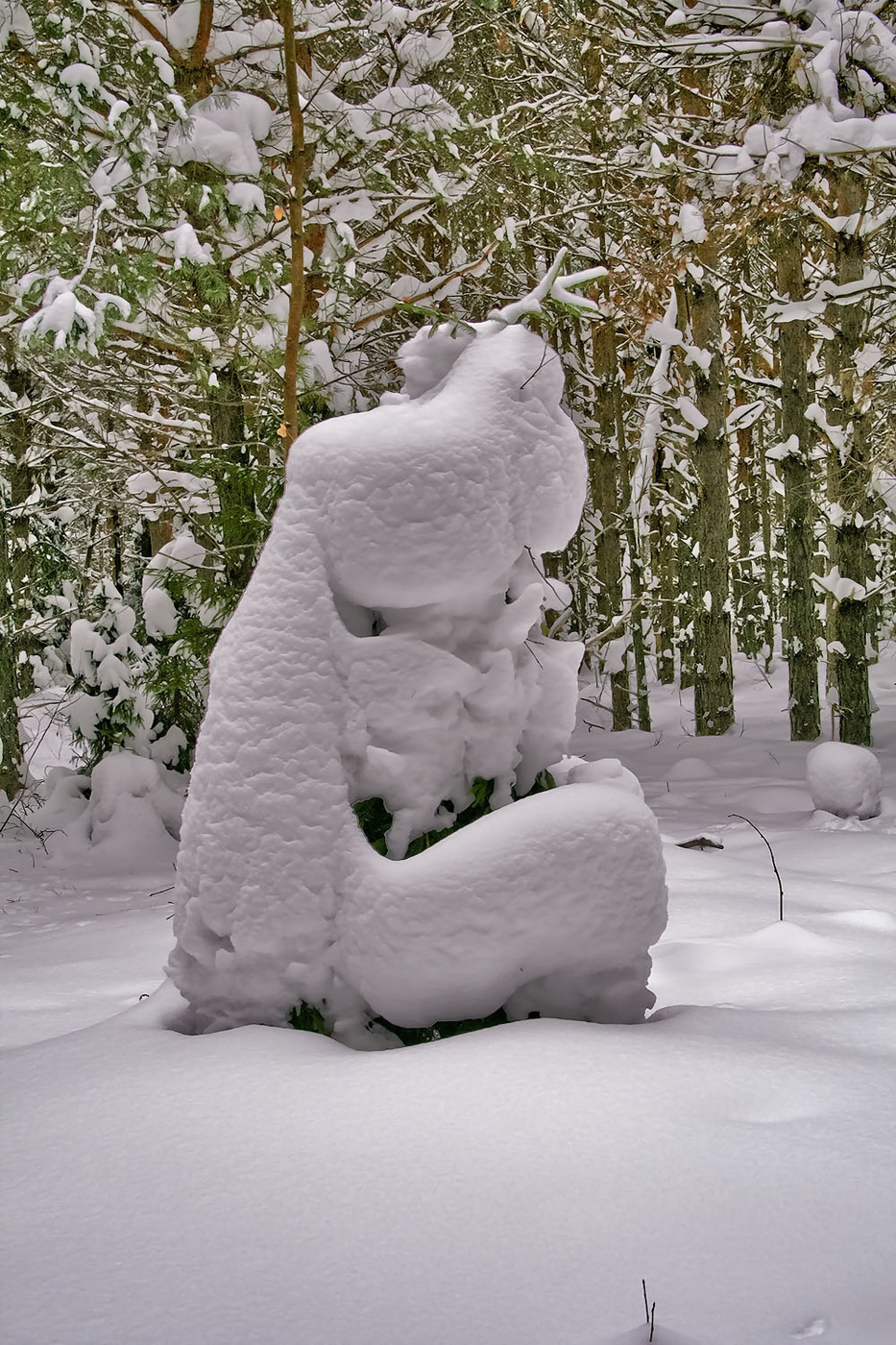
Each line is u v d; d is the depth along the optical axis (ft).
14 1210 7.10
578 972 10.27
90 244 27.02
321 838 10.27
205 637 32.37
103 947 19.03
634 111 39.55
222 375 33.99
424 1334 5.54
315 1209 6.82
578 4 45.62
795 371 51.39
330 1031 10.31
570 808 10.12
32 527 62.39
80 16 27.89
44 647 63.21
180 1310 5.84
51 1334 5.66
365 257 37.60
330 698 10.63
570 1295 5.82
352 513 10.76
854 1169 7.09
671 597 82.74
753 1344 5.34
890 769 41.50
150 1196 7.13
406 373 12.46
